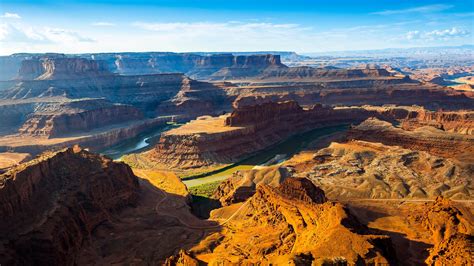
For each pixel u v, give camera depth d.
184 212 141.00
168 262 98.00
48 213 109.06
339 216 89.12
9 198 103.56
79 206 121.12
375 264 72.75
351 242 78.25
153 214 139.00
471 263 77.94
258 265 82.50
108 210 135.38
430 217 110.06
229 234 117.62
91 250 112.38
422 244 99.44
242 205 140.25
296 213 108.88
